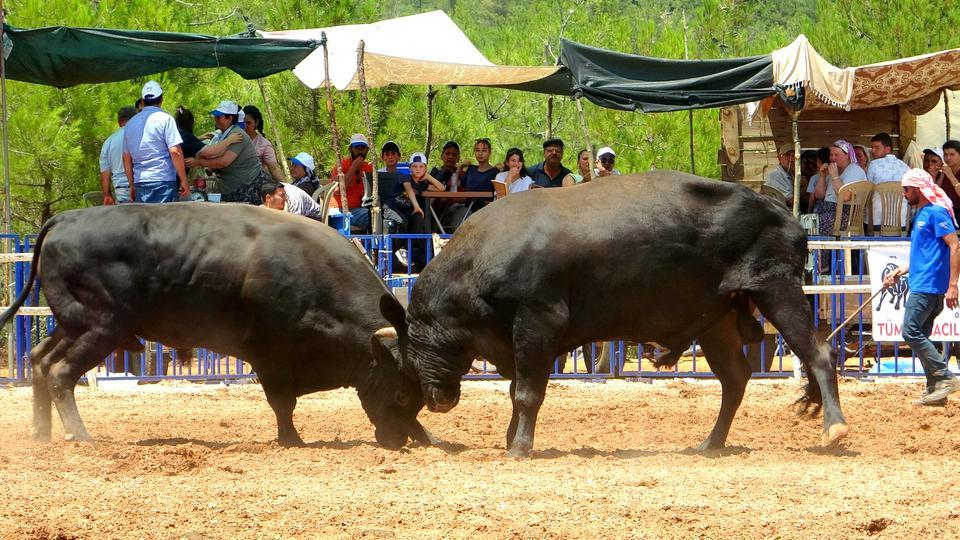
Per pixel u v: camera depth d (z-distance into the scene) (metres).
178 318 12.89
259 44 19.12
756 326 12.03
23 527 8.49
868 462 11.49
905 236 20.41
